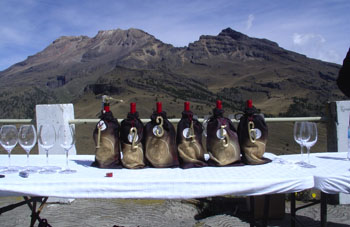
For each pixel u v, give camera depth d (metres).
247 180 1.85
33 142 2.35
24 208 4.28
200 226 3.71
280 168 2.18
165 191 1.84
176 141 2.29
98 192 1.85
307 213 4.12
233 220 3.86
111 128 2.26
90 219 3.88
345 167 2.20
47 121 4.31
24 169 2.19
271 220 3.92
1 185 1.82
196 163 2.23
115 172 2.09
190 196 1.84
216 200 4.50
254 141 2.29
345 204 4.36
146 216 4.01
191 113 2.29
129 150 2.23
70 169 2.20
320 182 1.92
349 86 2.45
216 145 2.27
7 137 2.31
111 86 165.00
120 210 4.21
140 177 1.93
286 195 4.63
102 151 2.25
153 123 2.26
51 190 1.85
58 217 3.95
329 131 4.29
